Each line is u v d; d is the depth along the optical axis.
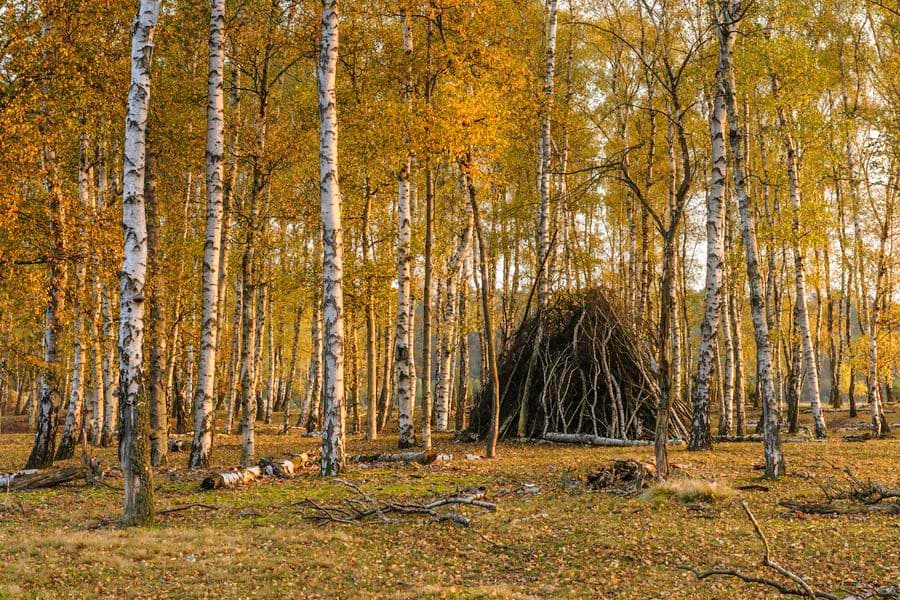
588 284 23.83
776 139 21.84
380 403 34.41
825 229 19.14
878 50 24.36
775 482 11.80
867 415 31.78
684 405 22.03
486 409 21.81
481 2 15.97
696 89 21.56
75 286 15.41
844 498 10.22
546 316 22.28
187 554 7.76
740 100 21.89
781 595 6.45
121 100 14.73
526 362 21.78
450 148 14.27
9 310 14.97
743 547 7.90
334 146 13.27
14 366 16.84
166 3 17.05
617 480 11.79
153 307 15.76
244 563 7.45
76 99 13.92
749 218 13.15
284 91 24.83
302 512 9.89
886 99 23.08
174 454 18.80
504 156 25.42
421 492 11.16
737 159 13.41
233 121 18.09
